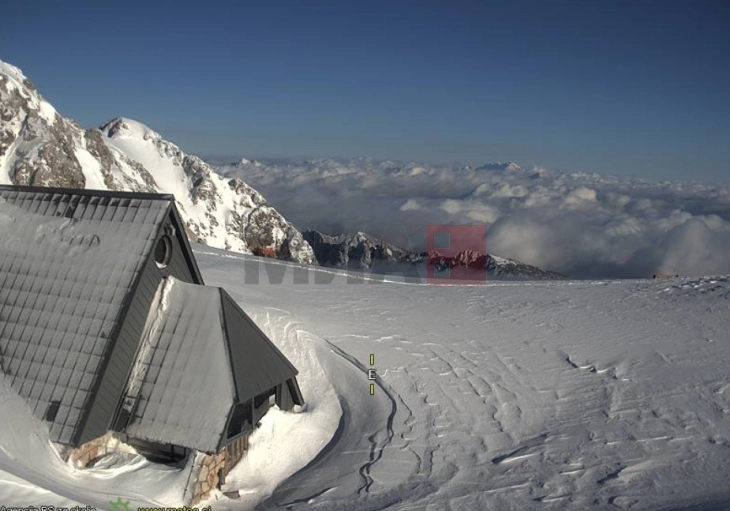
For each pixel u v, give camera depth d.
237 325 14.12
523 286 34.69
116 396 13.00
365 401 18.28
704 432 15.53
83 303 13.58
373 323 24.67
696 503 11.48
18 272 14.41
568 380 19.59
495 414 17.38
